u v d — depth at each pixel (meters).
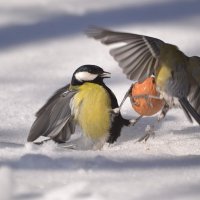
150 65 9.06
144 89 9.83
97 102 10.03
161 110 9.90
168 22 15.38
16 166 7.97
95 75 10.16
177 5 16.34
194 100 9.55
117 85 12.70
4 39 15.02
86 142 10.19
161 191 7.02
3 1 16.89
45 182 7.38
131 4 16.45
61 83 12.96
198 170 7.95
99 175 7.64
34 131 10.27
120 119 10.23
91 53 14.22
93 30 8.42
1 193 6.93
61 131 10.45
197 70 9.45
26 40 14.95
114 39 8.57
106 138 10.19
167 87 9.34
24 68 13.65
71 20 15.71
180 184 7.28
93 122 10.07
